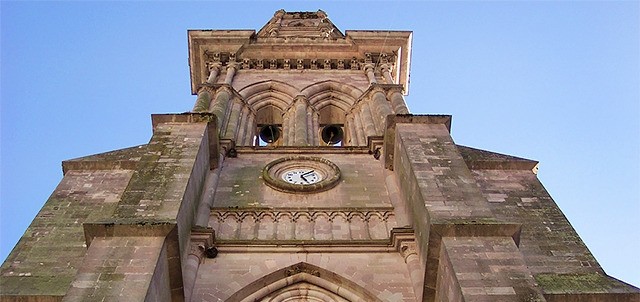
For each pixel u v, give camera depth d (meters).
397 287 19.09
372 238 21.47
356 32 39.84
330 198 23.97
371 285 19.16
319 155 27.69
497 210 22.67
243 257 20.25
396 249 20.58
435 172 21.27
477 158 25.84
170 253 17.64
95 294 15.32
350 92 35.97
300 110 33.53
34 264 19.53
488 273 16.22
